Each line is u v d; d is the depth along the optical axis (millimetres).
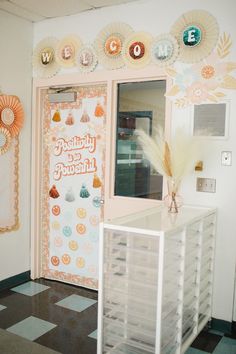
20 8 2941
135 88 2914
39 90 3312
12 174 3172
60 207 3363
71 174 3275
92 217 3189
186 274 2066
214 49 2479
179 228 1865
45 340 2338
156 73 2697
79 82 3055
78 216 3266
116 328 1929
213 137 2506
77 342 2322
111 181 3025
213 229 2486
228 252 2512
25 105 3260
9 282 3221
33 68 3299
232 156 2463
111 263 1895
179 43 2602
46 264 3475
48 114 3357
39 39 3258
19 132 3193
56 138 3330
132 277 1863
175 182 2387
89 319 2639
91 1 2779
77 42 3041
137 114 2912
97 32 2943
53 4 2848
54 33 3174
